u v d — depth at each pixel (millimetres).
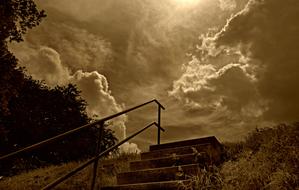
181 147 6621
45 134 21641
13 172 18578
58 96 23219
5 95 11969
